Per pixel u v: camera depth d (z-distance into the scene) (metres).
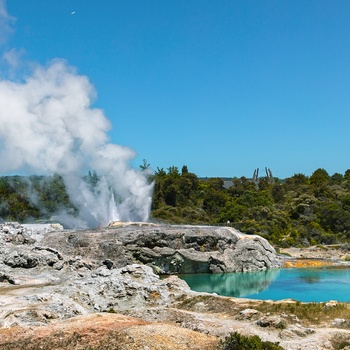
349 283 59.12
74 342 24.36
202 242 71.19
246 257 70.81
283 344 28.41
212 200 130.00
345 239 102.25
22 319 32.06
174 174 148.88
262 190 148.12
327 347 28.78
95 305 40.00
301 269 71.94
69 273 52.59
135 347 23.11
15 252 53.31
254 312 35.25
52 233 70.00
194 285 59.75
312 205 114.25
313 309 36.59
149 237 68.69
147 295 43.22
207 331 31.28
